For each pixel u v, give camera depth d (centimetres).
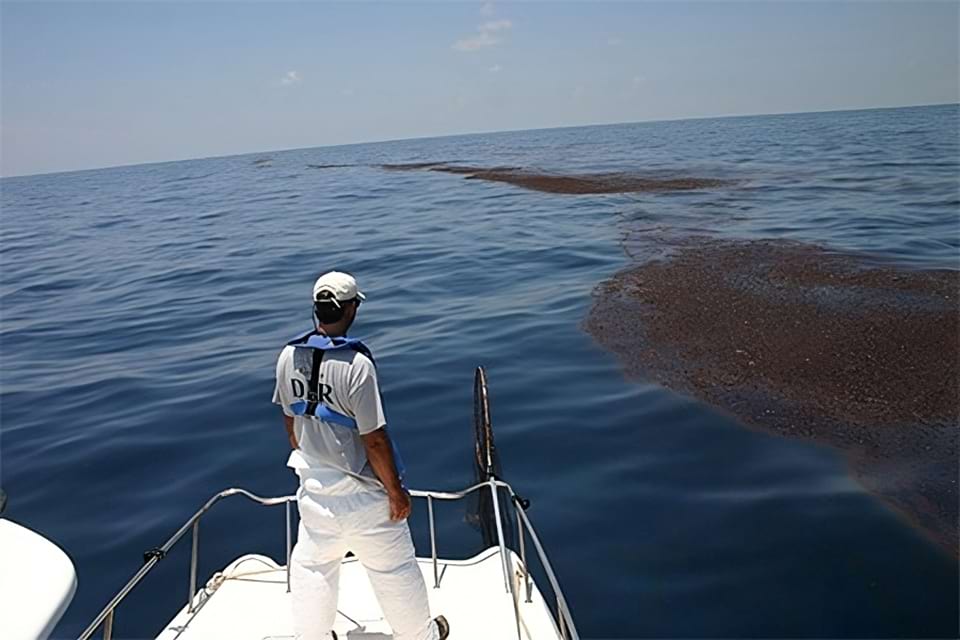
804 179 2925
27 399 1036
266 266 1958
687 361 984
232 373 1070
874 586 510
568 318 1224
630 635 480
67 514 689
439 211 2864
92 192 6738
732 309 1180
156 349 1256
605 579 537
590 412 841
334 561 348
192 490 718
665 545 574
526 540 592
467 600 434
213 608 433
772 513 609
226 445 816
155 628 516
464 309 1345
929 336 992
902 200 2220
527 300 1366
